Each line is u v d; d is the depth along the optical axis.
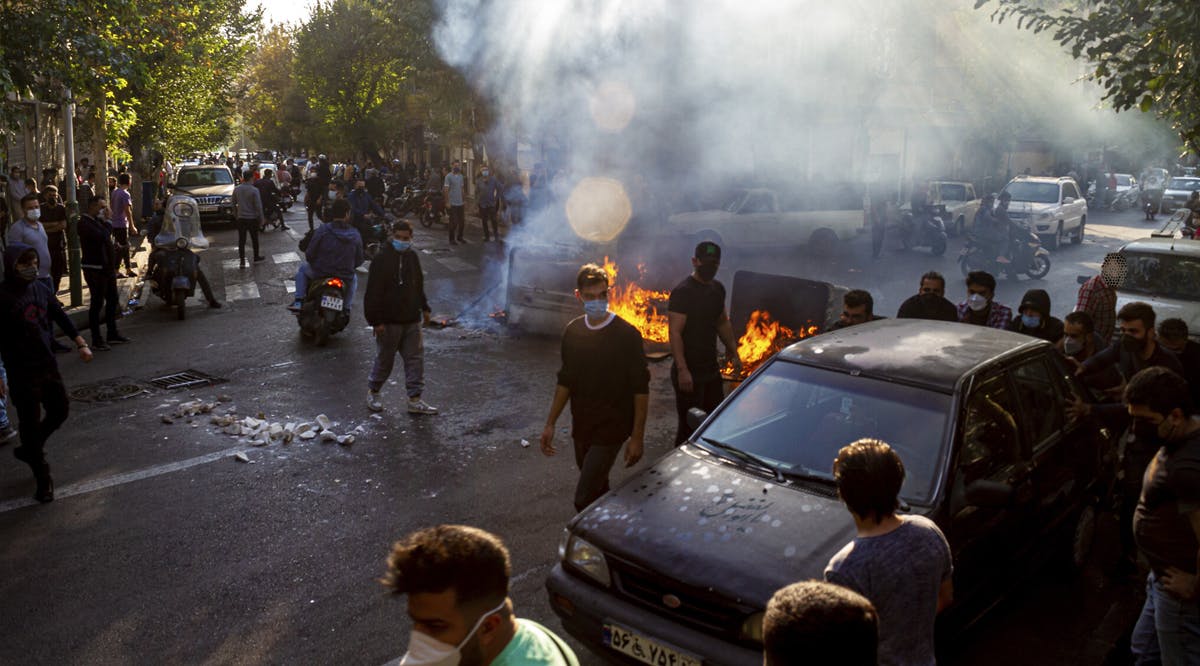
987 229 18.66
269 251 21.53
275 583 5.69
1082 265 21.73
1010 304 16.53
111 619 5.25
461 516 6.71
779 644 1.92
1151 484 3.69
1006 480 4.81
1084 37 9.24
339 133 41.47
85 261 11.62
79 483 7.32
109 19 13.41
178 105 28.78
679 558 4.12
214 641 5.02
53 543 6.24
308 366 11.02
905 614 3.03
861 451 3.10
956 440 4.59
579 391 5.62
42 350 6.81
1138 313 6.04
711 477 4.75
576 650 4.97
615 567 4.29
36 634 5.08
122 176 17.58
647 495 4.66
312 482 7.36
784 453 4.84
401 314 8.97
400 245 8.90
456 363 11.23
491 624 1.96
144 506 6.88
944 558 3.11
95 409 9.27
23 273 6.66
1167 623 3.71
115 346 12.01
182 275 13.82
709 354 6.84
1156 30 8.48
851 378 5.09
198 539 6.31
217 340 12.38
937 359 5.15
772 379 5.32
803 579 3.89
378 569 5.89
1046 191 25.44
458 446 8.23
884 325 6.01
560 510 6.82
